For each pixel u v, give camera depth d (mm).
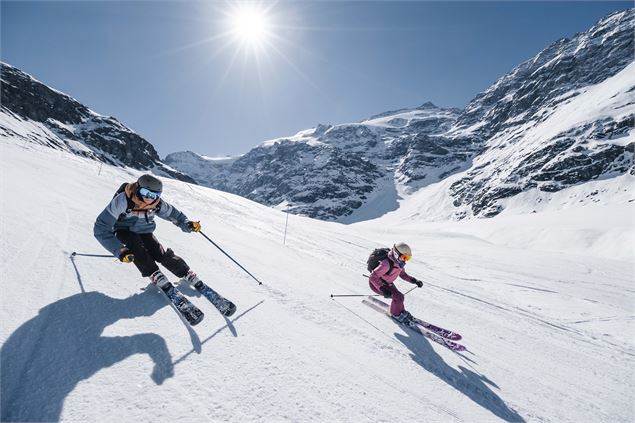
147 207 3326
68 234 4141
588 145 110375
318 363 2830
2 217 4051
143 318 2752
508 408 3047
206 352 2531
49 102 101562
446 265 21547
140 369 2172
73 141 92000
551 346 5289
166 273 3900
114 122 118875
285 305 3885
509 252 29797
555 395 3566
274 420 2045
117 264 3652
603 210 59562
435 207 143750
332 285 5480
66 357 2100
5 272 2801
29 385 1832
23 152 17359
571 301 14312
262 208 35125
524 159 123938
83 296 2820
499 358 4258
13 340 2082
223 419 1955
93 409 1796
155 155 124688
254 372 2449
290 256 7195
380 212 176375
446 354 3885
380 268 4668
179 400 2006
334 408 2307
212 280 4039
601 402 3633
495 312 6992
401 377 3020
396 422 2348
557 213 65812
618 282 19891
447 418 2594
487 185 127000
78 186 10289
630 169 96500
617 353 5684
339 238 20219
